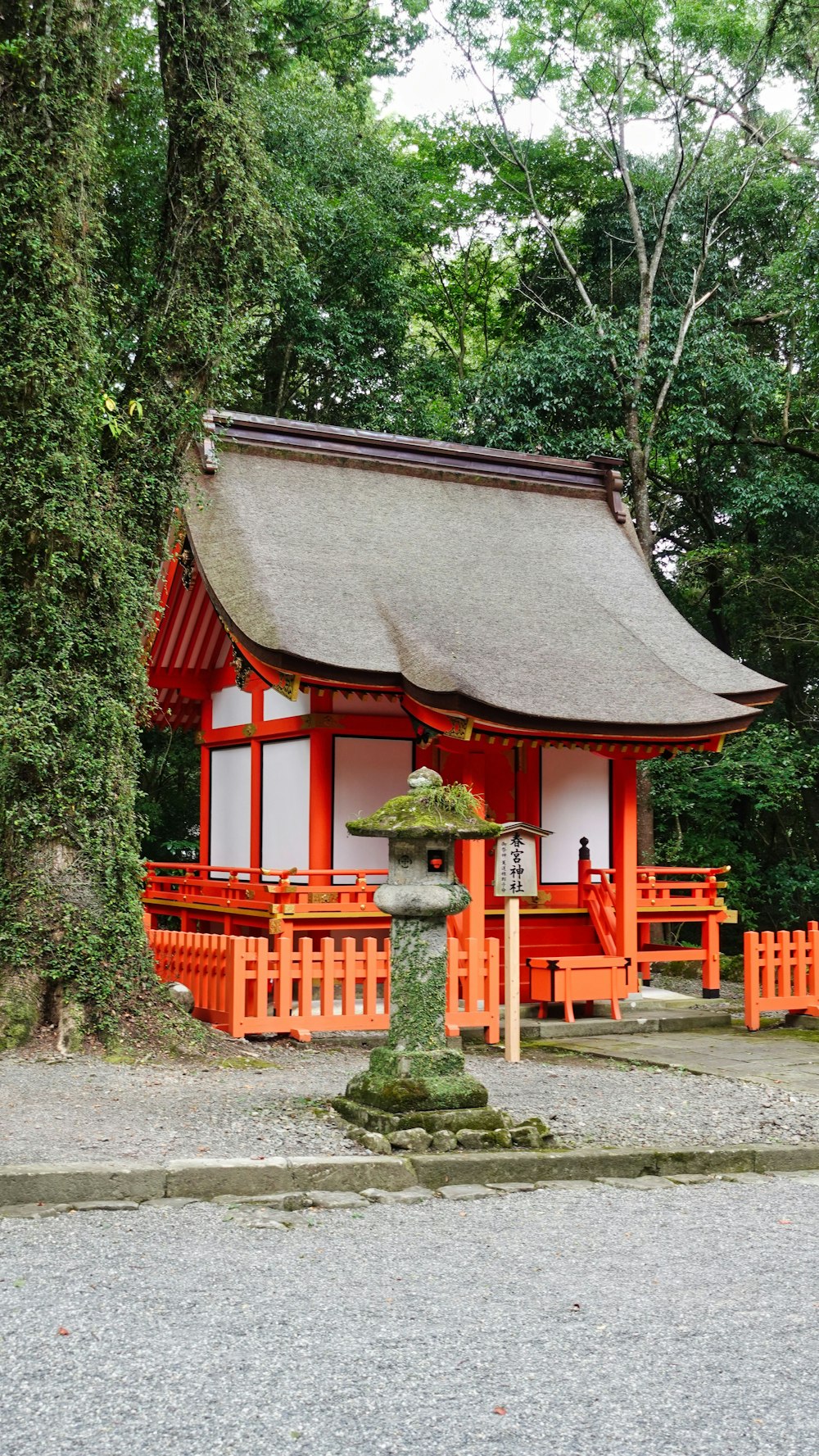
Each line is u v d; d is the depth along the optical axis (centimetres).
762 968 1274
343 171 2477
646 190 2669
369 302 2539
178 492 1093
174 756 2534
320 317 2381
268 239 1166
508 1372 377
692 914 1423
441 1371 377
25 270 954
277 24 2464
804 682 2747
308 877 1333
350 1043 1115
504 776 1452
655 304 2547
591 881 1467
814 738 2639
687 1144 697
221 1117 704
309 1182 600
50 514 938
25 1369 371
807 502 2342
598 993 1263
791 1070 992
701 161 2620
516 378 2320
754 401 2305
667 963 1809
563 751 1497
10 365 941
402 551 1483
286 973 1052
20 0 976
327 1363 380
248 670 1359
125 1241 508
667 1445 330
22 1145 622
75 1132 655
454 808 727
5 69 973
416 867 708
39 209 961
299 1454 319
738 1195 626
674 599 2772
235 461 1535
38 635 941
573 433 2306
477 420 2362
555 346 2364
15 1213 545
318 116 2425
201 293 1120
